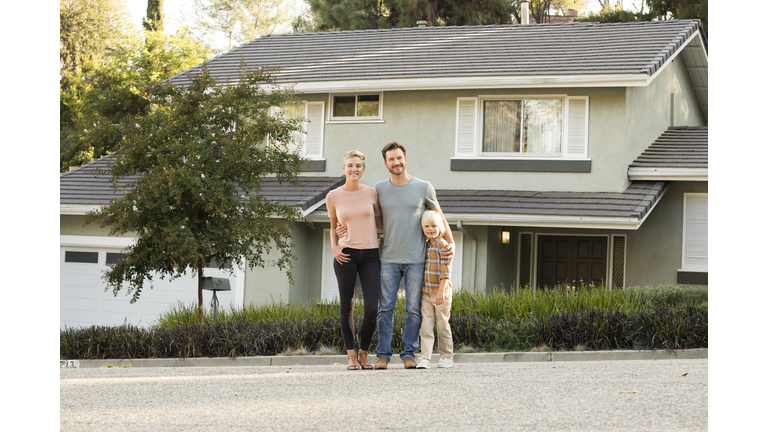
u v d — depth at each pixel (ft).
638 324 31.45
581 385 18.01
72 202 50.01
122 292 50.83
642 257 50.75
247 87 35.40
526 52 52.80
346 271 21.66
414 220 21.74
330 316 36.86
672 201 49.96
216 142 34.53
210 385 19.10
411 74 50.67
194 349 32.55
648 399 15.69
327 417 14.08
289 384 18.92
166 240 32.14
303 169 53.36
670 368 22.25
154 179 32.45
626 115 47.55
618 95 47.65
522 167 49.49
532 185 49.37
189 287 49.57
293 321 35.12
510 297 38.29
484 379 19.44
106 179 54.54
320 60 57.00
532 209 44.83
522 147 49.83
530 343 32.01
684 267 49.57
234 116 35.17
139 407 15.64
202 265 36.42
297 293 49.14
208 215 34.58
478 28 60.80
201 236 34.12
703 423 13.14
